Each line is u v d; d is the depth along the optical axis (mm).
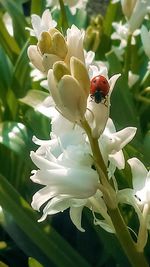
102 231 138
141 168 100
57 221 170
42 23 95
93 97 87
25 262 169
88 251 159
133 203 98
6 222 149
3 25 198
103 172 92
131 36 176
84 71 84
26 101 164
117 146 95
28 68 178
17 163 173
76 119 88
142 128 182
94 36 181
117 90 164
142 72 194
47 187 92
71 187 90
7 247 171
